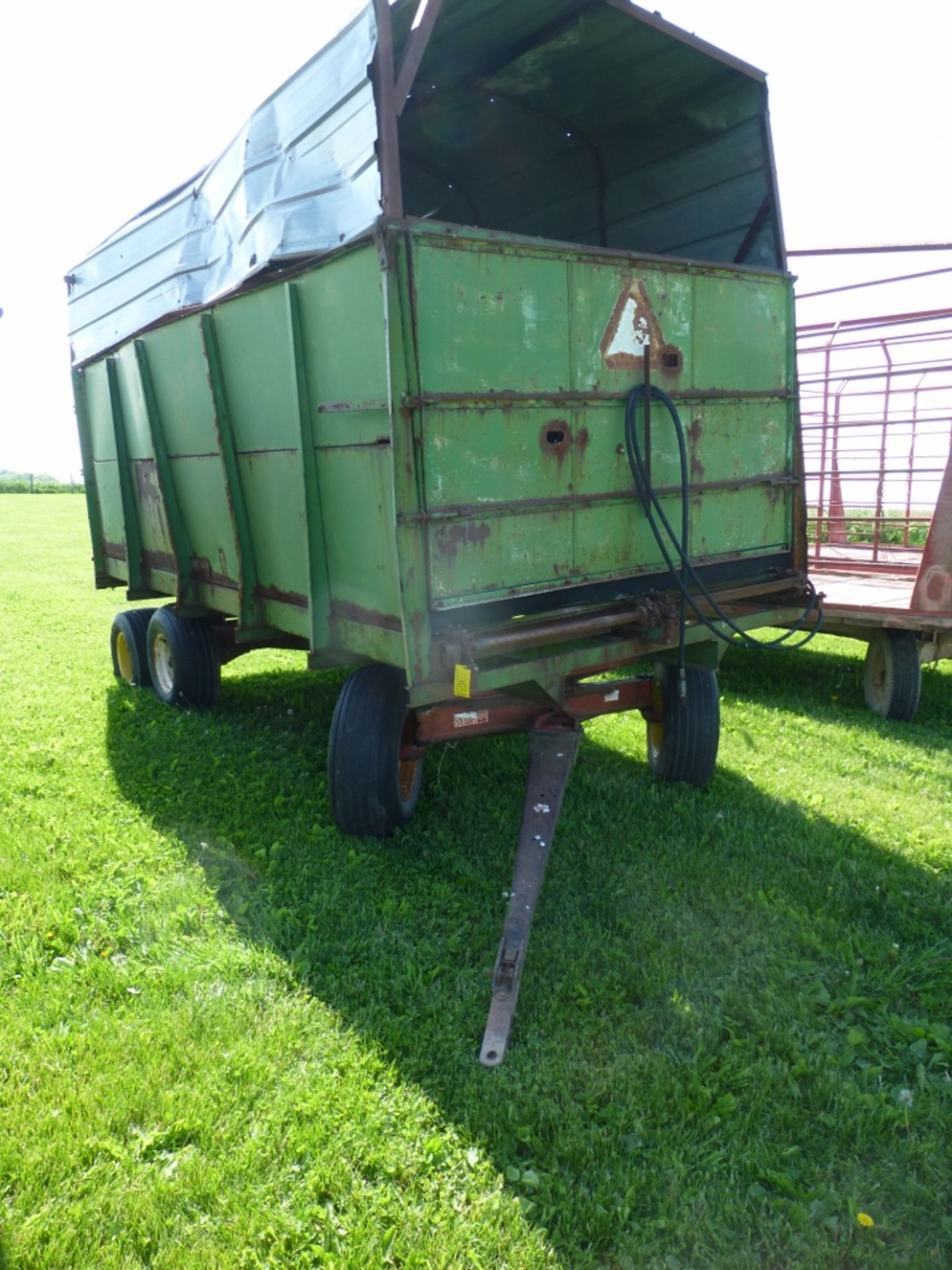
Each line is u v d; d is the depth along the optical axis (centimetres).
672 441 486
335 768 476
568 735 465
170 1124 285
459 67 555
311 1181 265
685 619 458
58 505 4184
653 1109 297
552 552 440
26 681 823
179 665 705
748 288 514
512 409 415
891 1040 336
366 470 418
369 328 396
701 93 559
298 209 464
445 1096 301
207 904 417
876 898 433
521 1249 247
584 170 665
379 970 369
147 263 704
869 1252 251
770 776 598
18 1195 258
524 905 371
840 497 1086
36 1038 321
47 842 473
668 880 446
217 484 582
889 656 734
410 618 389
